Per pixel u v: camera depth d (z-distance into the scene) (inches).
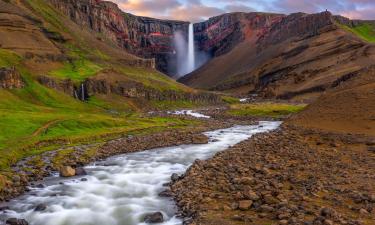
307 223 911.7
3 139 2571.4
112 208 1284.4
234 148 2332.7
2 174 1665.8
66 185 1596.9
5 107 4101.9
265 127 4372.5
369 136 2330.2
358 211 1008.2
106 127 3654.0
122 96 7844.5
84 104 5846.5
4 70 5083.7
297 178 1387.8
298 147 2207.2
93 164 2102.6
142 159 2251.5
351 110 3080.7
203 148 2669.8
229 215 1055.6
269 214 1032.2
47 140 2704.2
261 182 1347.2
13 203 1347.2
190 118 5570.9
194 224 1003.3
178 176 1665.8
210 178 1499.8
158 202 1327.5
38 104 5088.6
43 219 1191.6
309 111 3695.9
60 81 6496.1
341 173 1462.8
